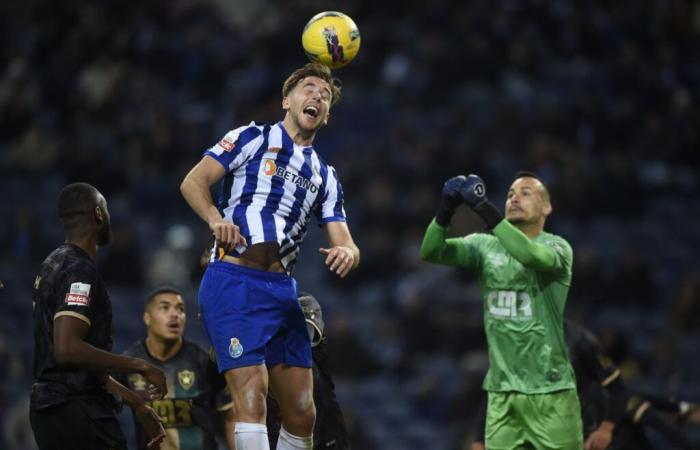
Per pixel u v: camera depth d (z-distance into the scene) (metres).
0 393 43.72
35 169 60.75
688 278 55.44
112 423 21.06
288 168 21.03
